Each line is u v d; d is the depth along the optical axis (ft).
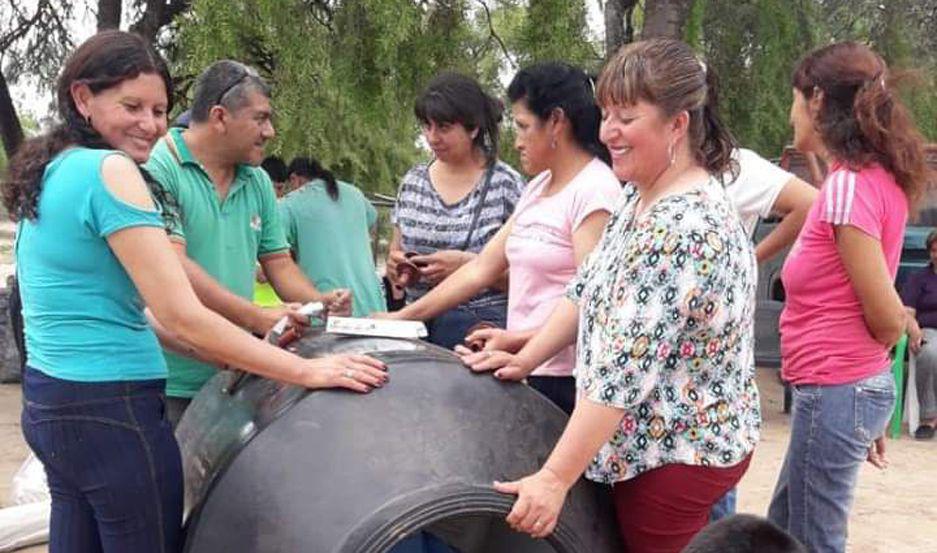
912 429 24.14
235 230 11.28
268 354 7.77
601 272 7.70
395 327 8.87
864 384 9.32
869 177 9.06
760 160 11.41
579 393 7.61
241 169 11.44
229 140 10.93
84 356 7.64
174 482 7.97
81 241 7.58
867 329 9.30
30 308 7.84
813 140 9.55
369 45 21.63
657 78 7.23
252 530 7.36
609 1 28.43
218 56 20.30
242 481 7.59
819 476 9.51
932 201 28.04
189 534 7.82
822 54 9.32
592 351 7.57
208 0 20.34
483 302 12.12
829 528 9.58
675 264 7.11
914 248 28.19
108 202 7.45
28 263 7.81
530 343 8.46
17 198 7.74
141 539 7.82
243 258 11.40
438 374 8.03
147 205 7.56
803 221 11.10
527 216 9.98
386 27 20.83
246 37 20.79
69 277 7.64
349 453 7.40
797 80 9.53
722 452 7.62
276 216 12.03
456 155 12.62
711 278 7.13
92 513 7.99
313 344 8.72
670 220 7.18
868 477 19.99
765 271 26.71
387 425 7.54
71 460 7.70
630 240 7.40
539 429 8.05
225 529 7.52
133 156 8.04
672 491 7.70
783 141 31.89
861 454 9.46
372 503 7.14
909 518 17.33
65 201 7.54
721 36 29.50
